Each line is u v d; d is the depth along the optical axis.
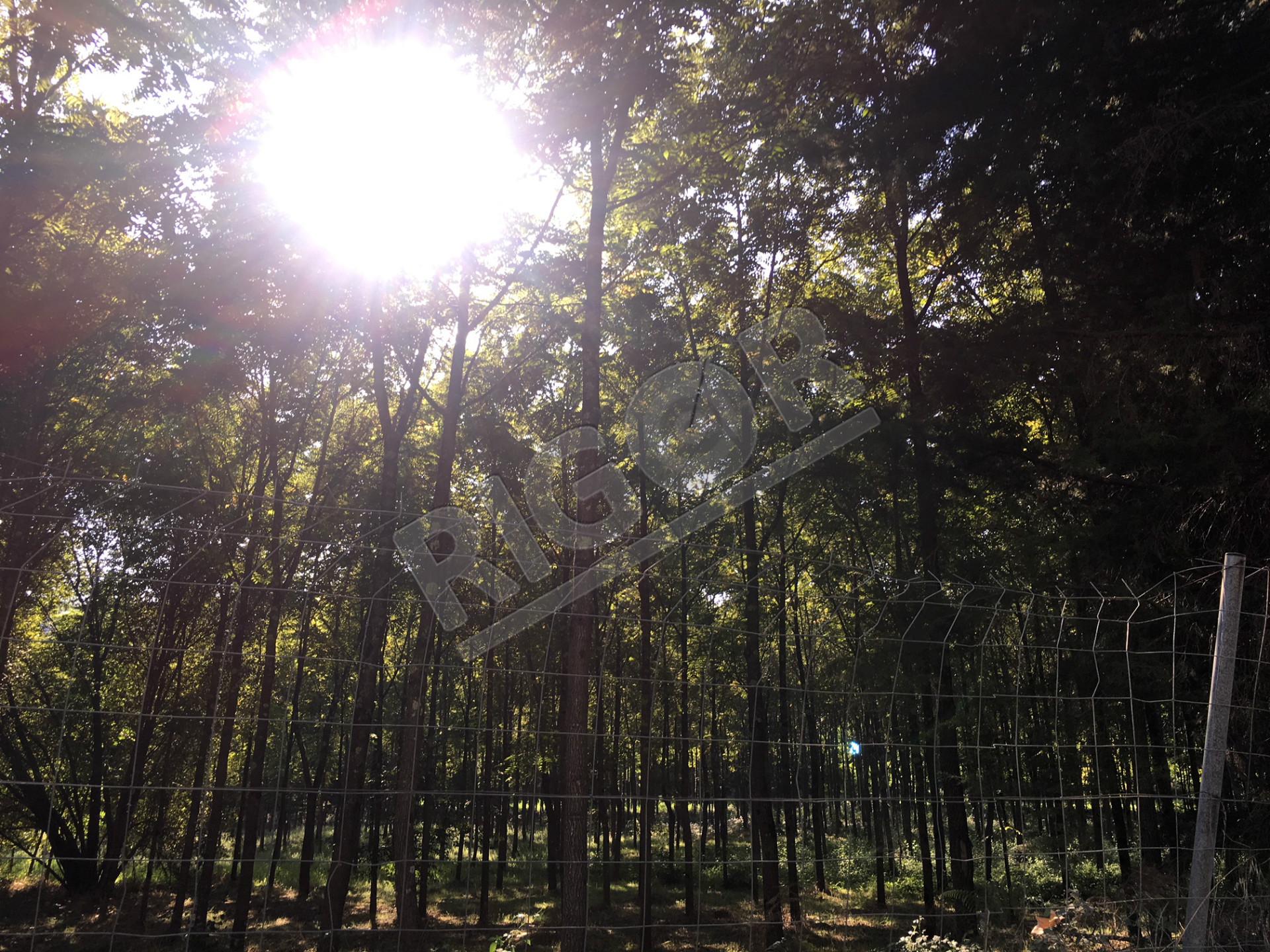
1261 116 10.16
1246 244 10.90
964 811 13.30
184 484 18.06
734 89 14.44
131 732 18.61
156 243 14.73
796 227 19.22
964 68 12.95
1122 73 11.66
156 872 18.88
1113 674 11.20
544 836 27.88
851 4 14.00
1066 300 13.95
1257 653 8.91
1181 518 10.84
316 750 27.66
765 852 13.77
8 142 12.41
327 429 22.02
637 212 16.38
